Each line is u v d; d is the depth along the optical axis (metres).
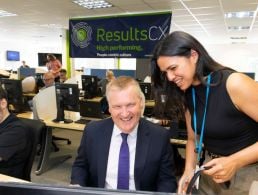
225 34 9.70
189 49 1.09
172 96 1.32
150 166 1.38
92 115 3.42
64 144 4.74
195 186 1.12
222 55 12.58
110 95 1.31
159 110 1.45
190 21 7.24
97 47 6.62
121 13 6.38
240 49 12.34
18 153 1.80
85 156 1.48
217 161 1.06
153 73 1.30
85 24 6.71
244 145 1.19
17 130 1.79
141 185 1.38
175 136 2.51
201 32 9.23
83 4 5.73
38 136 1.94
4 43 14.42
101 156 1.40
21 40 13.79
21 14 6.84
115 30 6.38
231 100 1.12
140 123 1.46
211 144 1.28
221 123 1.17
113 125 1.45
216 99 1.16
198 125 1.27
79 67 12.90
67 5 5.79
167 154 1.43
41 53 14.19
